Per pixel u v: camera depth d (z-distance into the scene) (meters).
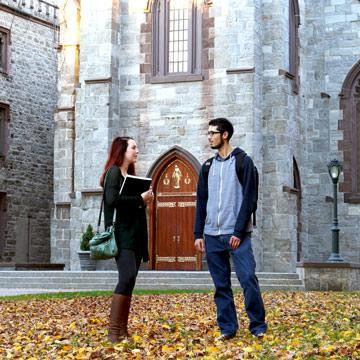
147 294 21.11
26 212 41.22
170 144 31.02
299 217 33.53
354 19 35.19
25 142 41.31
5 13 39.97
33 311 15.72
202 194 10.54
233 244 10.05
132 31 31.81
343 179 34.84
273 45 30.80
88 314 14.86
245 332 10.69
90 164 31.00
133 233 10.11
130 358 8.90
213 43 30.62
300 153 33.47
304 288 25.27
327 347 9.17
